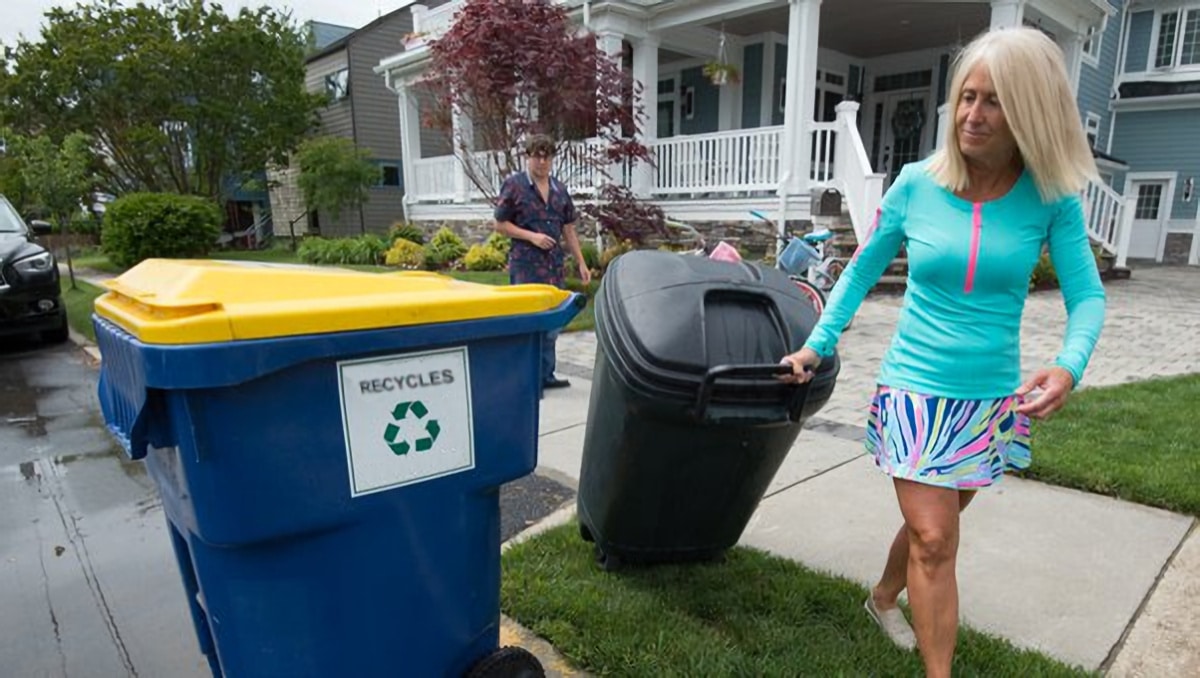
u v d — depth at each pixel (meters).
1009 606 2.35
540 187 4.69
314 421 1.34
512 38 7.71
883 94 15.12
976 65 1.60
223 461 1.26
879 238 1.87
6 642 2.38
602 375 2.10
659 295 1.94
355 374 1.37
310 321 1.28
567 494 3.32
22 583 2.76
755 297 1.99
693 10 11.00
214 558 1.36
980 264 1.66
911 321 1.80
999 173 1.69
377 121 21.50
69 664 2.26
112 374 1.44
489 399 1.60
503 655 1.74
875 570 2.60
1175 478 3.17
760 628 2.20
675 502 2.19
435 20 15.34
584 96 8.05
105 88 17.52
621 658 2.08
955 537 1.77
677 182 11.55
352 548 1.45
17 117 17.42
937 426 1.73
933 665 1.77
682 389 1.83
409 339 1.42
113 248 13.18
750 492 2.23
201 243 13.51
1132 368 5.77
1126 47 17.19
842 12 11.41
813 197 9.70
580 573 2.54
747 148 10.55
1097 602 2.37
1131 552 2.68
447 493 1.57
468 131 10.80
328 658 1.47
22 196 15.47
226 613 1.39
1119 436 3.82
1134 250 17.61
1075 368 1.56
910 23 12.17
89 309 8.65
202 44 17.98
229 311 1.22
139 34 17.78
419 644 1.60
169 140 18.70
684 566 2.56
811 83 9.84
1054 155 1.57
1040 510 3.04
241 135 19.03
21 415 5.02
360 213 20.23
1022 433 1.80
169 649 2.33
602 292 2.11
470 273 10.73
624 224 8.97
